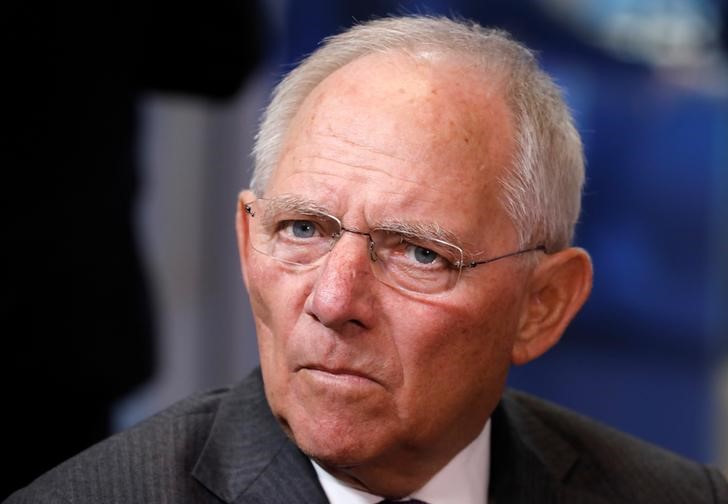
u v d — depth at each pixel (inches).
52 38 202.5
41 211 205.2
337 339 121.2
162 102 278.2
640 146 337.1
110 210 215.2
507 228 130.3
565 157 141.1
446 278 125.4
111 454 134.2
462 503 140.3
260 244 130.8
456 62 133.1
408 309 123.1
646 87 334.0
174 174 288.0
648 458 163.3
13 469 213.2
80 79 207.5
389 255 124.6
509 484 147.0
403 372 123.8
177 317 294.4
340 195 123.3
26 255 204.4
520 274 133.4
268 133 138.3
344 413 122.8
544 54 324.5
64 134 206.5
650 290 345.1
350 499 135.0
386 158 123.6
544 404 170.6
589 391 346.9
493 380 135.0
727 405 350.0
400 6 270.5
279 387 128.0
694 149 339.0
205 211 296.4
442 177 124.2
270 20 262.7
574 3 322.7
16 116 201.2
